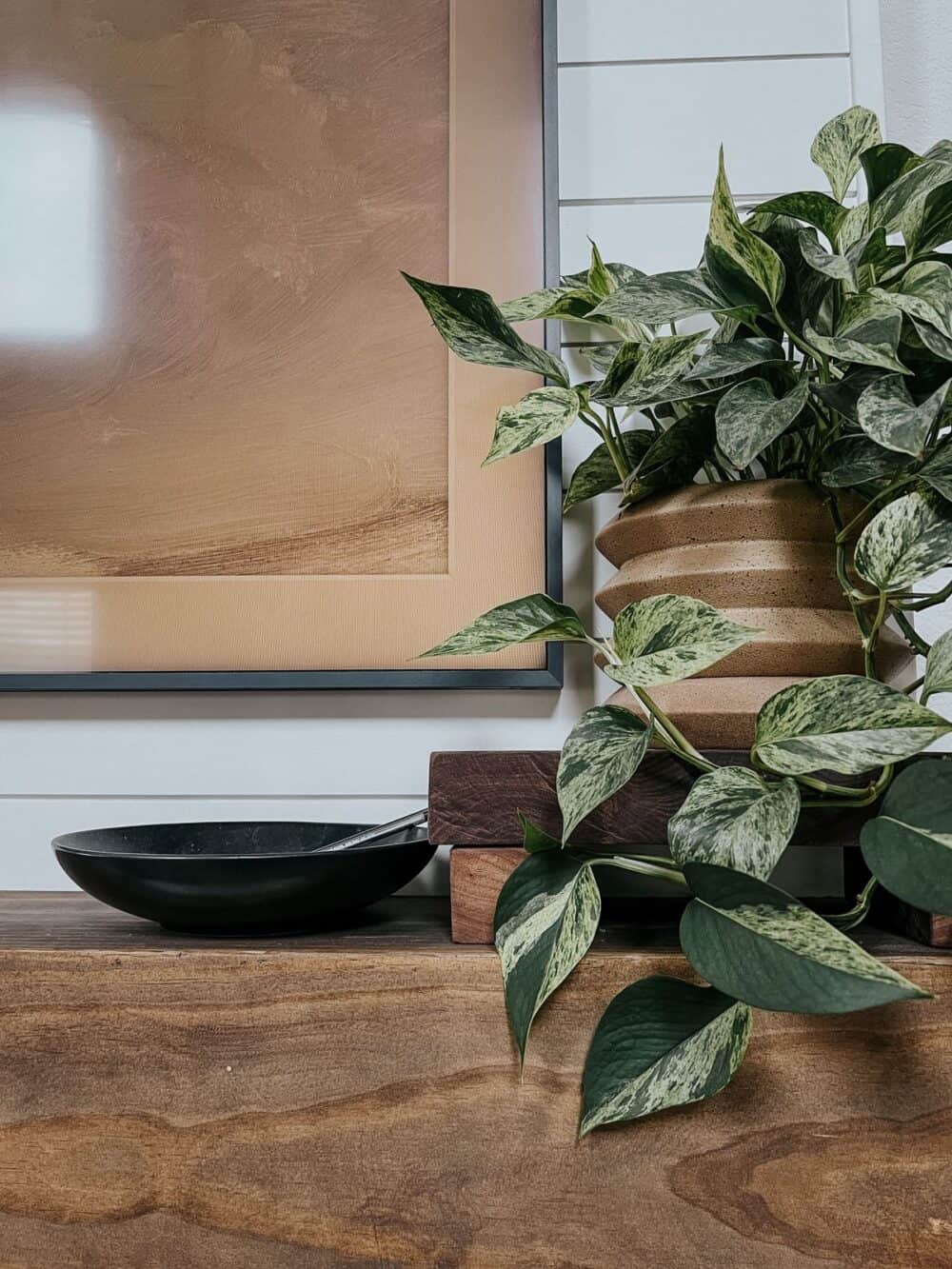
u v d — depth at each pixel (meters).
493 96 0.86
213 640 0.83
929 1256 0.49
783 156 0.85
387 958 0.54
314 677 0.81
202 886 0.56
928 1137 0.50
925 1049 0.51
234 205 0.87
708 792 0.50
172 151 0.88
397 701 0.83
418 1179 0.52
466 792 0.58
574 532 0.83
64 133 0.89
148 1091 0.53
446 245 0.85
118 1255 0.52
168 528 0.85
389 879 0.61
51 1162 0.53
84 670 0.83
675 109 0.86
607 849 0.64
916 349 0.59
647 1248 0.50
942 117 0.90
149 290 0.87
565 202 0.86
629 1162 0.51
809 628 0.59
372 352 0.85
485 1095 0.52
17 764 0.84
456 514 0.83
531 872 0.55
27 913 0.71
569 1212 0.51
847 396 0.56
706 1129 0.51
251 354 0.86
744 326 0.68
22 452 0.86
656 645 0.52
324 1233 0.52
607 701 0.73
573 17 0.87
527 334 0.83
